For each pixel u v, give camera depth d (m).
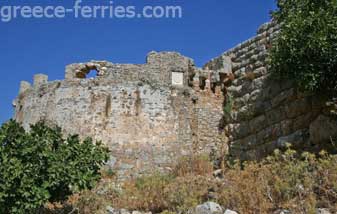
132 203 11.88
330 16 11.98
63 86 23.05
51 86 23.44
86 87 22.67
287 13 13.50
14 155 9.83
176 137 22.05
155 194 11.62
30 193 9.62
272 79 14.52
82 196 12.09
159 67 23.38
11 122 10.16
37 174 9.91
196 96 22.98
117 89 22.45
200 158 19.00
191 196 10.86
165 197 11.35
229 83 22.67
